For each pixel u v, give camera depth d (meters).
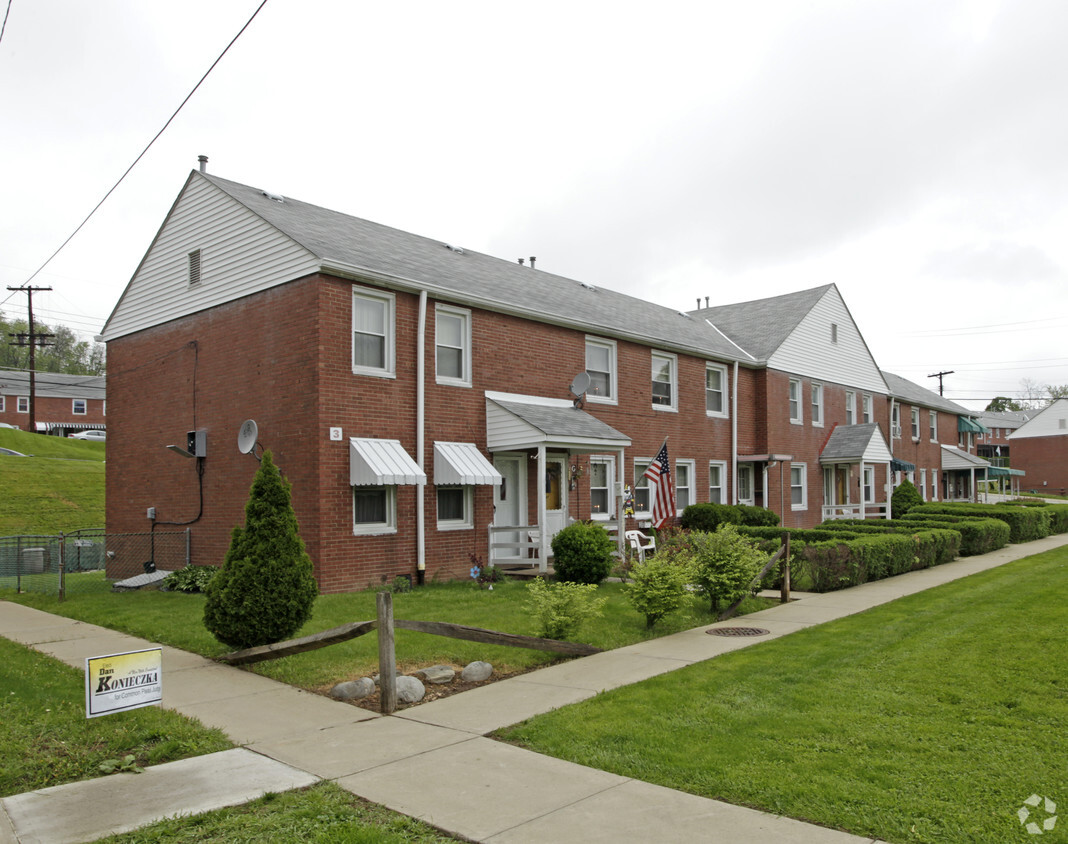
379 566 14.30
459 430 15.91
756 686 7.36
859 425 28.86
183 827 4.61
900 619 10.54
